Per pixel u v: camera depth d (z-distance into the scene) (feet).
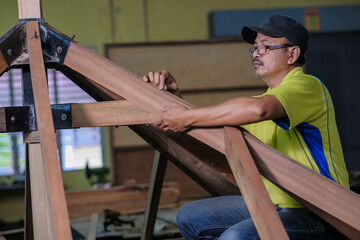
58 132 21.01
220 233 6.09
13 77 20.92
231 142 4.74
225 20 21.40
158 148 7.06
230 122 4.84
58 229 4.15
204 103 19.38
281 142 5.81
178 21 21.97
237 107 4.81
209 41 19.44
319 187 4.64
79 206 13.80
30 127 5.30
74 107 5.30
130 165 18.74
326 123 5.61
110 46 18.89
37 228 5.17
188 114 4.94
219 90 19.44
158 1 21.90
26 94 5.44
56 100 20.93
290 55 6.04
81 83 6.35
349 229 4.86
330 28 22.29
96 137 21.35
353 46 22.76
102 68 5.37
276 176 4.78
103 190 14.47
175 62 19.25
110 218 11.54
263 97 5.03
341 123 22.72
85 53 5.41
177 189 14.88
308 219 5.41
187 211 6.31
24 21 5.37
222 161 5.92
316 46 22.56
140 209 14.28
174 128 5.10
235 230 5.26
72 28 21.34
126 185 14.85
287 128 5.21
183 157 7.04
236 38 19.58
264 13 21.66
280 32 5.96
